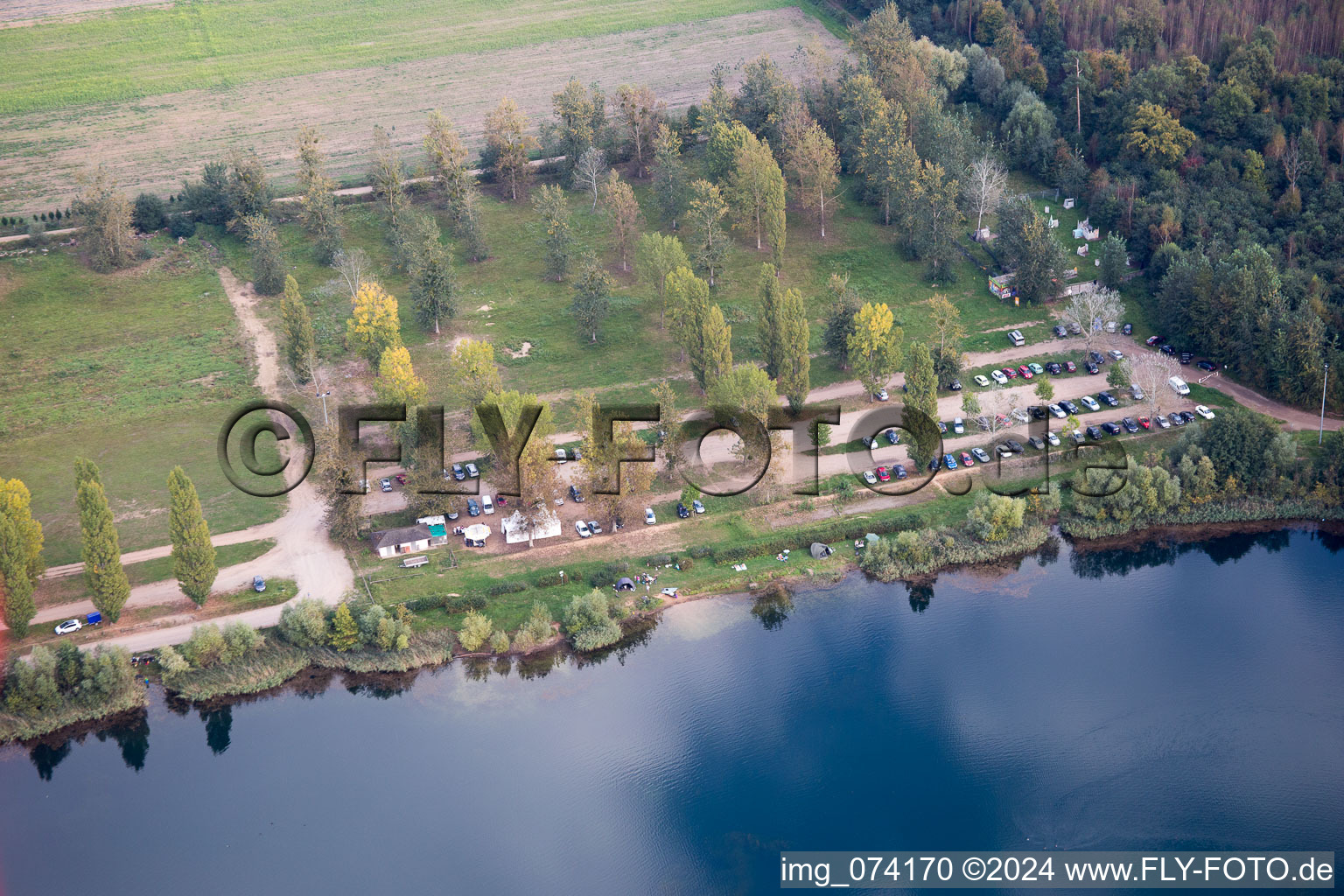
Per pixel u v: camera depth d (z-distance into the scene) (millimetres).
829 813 170250
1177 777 172875
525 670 193500
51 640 193500
